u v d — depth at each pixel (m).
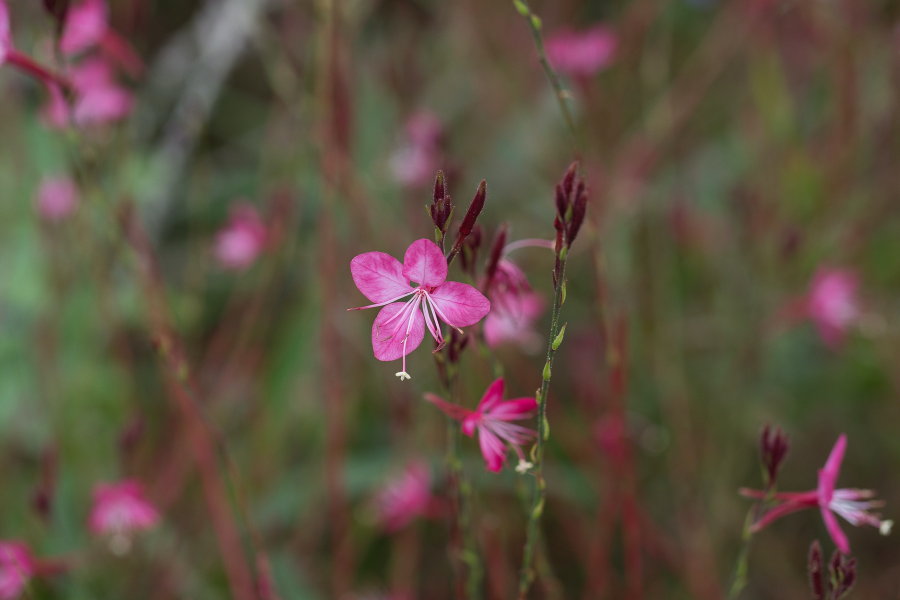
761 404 0.58
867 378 0.58
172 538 0.50
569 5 0.67
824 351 0.60
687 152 0.66
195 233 0.64
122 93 0.51
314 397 0.56
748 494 0.37
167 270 0.68
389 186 0.65
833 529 0.36
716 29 0.67
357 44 0.67
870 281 0.61
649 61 0.65
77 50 0.50
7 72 0.54
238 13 0.63
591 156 0.59
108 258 0.51
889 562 0.53
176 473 0.51
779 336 0.59
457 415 0.35
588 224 0.40
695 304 0.65
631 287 0.58
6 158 0.58
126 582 0.49
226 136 0.77
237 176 0.73
